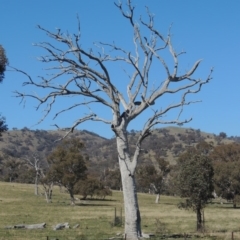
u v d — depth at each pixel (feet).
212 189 109.81
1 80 72.54
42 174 331.57
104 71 82.58
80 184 296.10
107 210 214.90
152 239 82.17
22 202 266.98
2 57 71.82
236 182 271.49
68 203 271.69
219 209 244.83
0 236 98.27
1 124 73.20
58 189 426.10
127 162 82.64
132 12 86.53
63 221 149.07
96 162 589.73
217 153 341.82
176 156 556.51
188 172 108.68
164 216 175.83
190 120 81.20
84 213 191.52
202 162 109.29
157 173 332.60
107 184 445.37
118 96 83.87
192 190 108.17
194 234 94.58
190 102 81.46
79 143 268.82
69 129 85.66
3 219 157.48
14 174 473.67
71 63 83.15
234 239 84.89
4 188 362.33
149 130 82.02
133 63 83.71
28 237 96.43
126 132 83.46
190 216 176.14
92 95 83.20
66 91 83.76
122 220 140.46
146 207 250.78
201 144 371.76
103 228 120.16
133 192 82.33
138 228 82.23
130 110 82.89
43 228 119.55
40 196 325.62
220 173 275.59
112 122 82.79
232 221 153.07
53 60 83.15
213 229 113.91
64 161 260.42
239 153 337.11
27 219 158.51
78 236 96.27
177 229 116.57
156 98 82.43
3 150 598.34
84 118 84.74
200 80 82.07
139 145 82.79
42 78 83.51
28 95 83.71
